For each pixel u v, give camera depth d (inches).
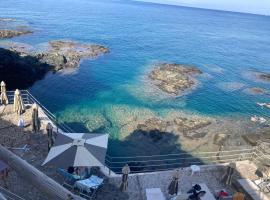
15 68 1596.9
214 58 2780.5
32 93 1513.3
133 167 981.2
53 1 7253.9
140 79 1819.6
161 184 749.9
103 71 1921.8
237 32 5315.0
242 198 661.9
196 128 1305.4
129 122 1280.8
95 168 765.3
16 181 685.9
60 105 1396.4
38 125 890.7
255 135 1286.9
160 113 1393.9
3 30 2731.3
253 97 1796.3
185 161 1066.1
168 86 1724.9
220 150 1159.6
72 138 724.0
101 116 1312.7
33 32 2935.5
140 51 2687.0
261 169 844.0
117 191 709.3
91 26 3811.5
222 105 1604.3
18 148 808.3
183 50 2979.8
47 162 665.0
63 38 2815.0
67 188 696.4
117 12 6368.1
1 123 917.8
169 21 5831.7
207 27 5551.2
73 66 1940.2
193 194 668.1
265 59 3034.0
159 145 1151.0
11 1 5954.7
